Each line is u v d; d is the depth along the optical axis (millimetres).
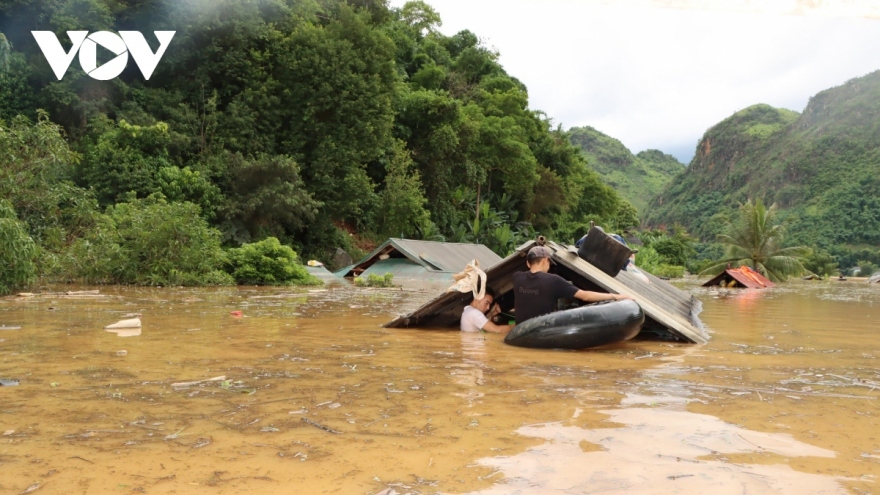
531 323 4832
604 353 4605
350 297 11469
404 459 2076
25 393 3055
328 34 29266
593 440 2285
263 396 3018
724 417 2652
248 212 23828
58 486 1826
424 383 3354
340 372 3676
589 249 6180
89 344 4785
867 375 3770
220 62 26391
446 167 38031
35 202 13133
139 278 13625
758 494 1769
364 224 33625
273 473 1943
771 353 4773
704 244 124250
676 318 6086
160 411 2713
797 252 40938
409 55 46562
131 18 24547
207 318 7016
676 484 1837
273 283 16344
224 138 25516
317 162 27516
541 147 51719
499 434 2363
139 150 22344
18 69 22219
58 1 23141
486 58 53656
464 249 25328
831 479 1899
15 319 6590
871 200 124188
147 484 1847
